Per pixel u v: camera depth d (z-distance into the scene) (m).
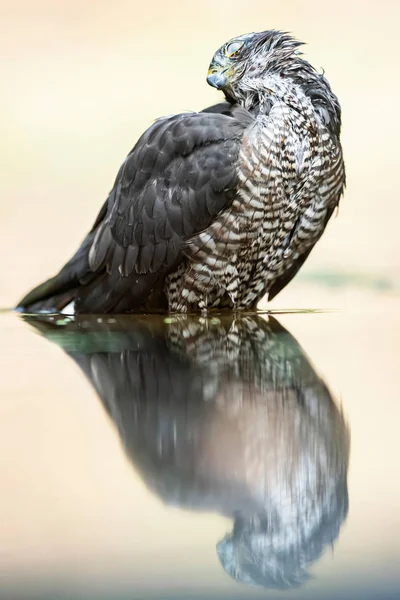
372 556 3.03
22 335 8.23
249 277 10.36
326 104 10.39
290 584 2.84
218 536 3.19
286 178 9.88
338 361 6.50
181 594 2.76
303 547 3.10
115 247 10.13
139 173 9.98
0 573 2.87
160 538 3.16
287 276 11.03
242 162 9.60
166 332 8.34
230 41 10.79
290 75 10.45
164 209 9.81
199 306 10.24
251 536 3.19
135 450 4.11
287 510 3.42
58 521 3.31
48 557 2.99
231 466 3.91
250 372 6.06
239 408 4.94
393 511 3.42
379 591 2.76
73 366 6.31
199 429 4.48
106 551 3.04
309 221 10.43
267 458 4.02
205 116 9.86
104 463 3.94
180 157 9.77
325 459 4.04
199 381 5.70
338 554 3.05
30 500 3.51
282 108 9.97
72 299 10.55
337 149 10.41
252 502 3.50
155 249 9.91
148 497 3.53
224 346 7.30
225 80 10.66
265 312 10.05
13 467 3.90
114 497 3.53
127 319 9.65
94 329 8.64
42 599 2.69
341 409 4.97
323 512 3.42
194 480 3.73
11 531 3.21
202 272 10.02
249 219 9.80
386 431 4.50
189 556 3.02
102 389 5.46
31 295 10.68
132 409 4.93
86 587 2.78
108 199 10.56
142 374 6.00
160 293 10.33
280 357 6.68
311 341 7.57
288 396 5.30
